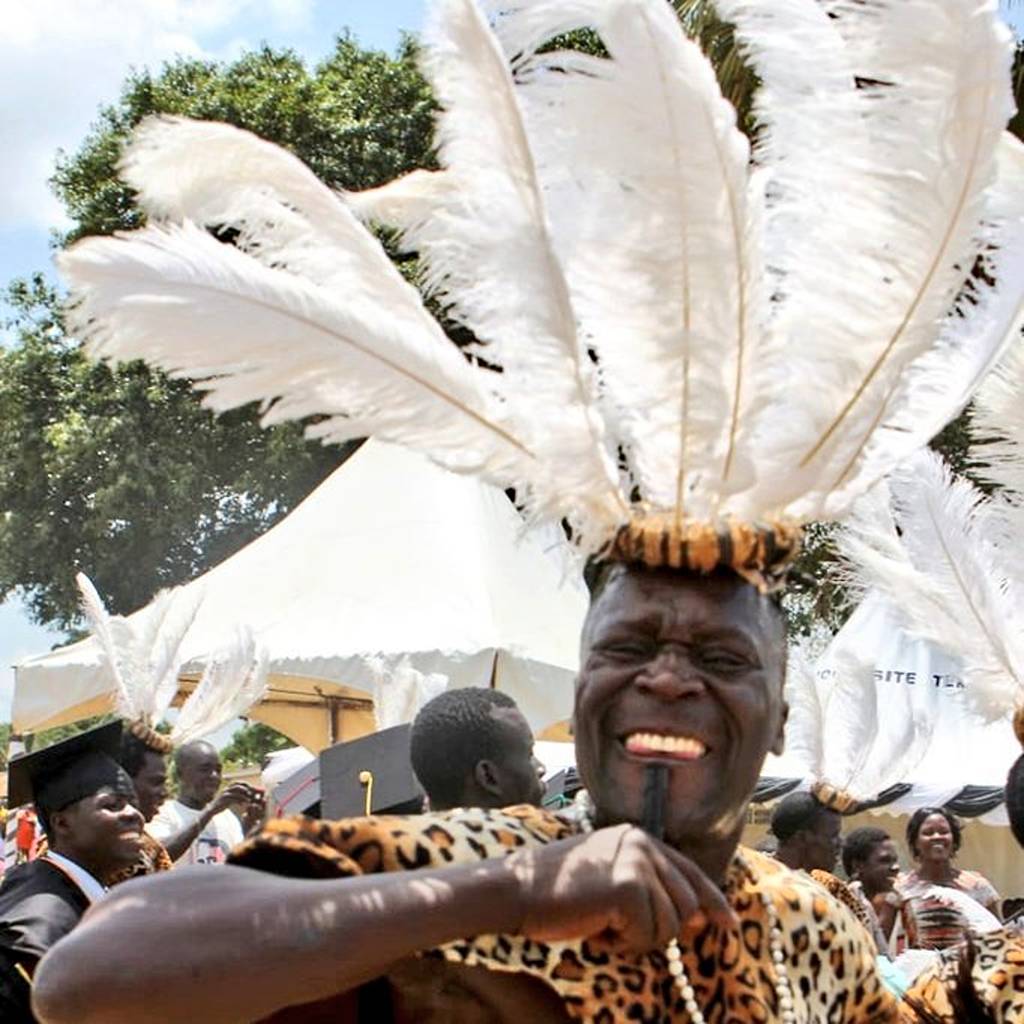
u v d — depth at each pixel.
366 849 1.72
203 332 1.66
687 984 1.85
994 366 2.20
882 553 2.81
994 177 1.81
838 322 1.84
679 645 1.84
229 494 18.25
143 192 1.83
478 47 1.67
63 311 1.67
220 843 7.35
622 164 1.72
